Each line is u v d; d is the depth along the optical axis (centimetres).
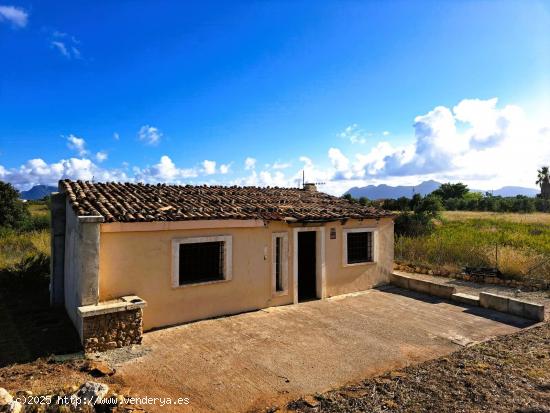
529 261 1345
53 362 642
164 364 650
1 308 996
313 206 1296
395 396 529
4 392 469
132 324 730
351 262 1254
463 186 7488
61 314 942
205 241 920
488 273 1347
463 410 483
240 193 1341
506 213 5209
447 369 620
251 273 1005
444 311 1012
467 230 2392
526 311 947
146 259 835
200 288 912
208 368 638
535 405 489
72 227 899
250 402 530
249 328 856
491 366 624
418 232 2284
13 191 3291
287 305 1069
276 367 646
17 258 1588
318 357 692
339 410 498
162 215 859
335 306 1062
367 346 751
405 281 1288
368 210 1348
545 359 653
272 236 1050
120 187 1129
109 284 789
